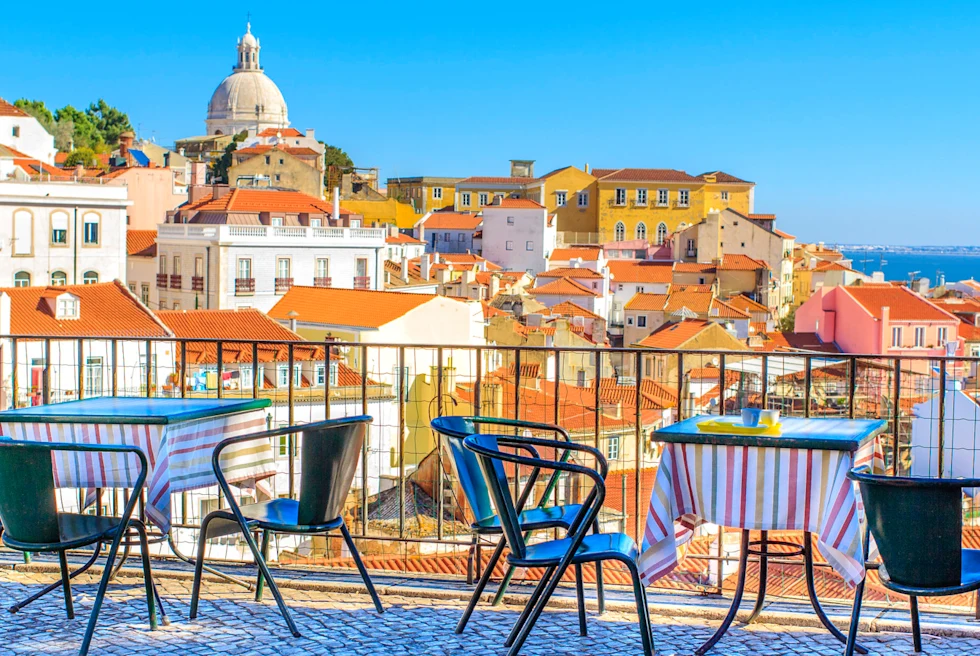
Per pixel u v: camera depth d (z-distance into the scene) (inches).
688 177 5310.0
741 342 2333.9
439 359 282.4
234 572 289.1
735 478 221.6
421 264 3528.5
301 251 2770.7
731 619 237.1
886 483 201.9
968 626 243.3
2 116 4047.7
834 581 351.9
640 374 269.0
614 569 362.3
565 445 229.1
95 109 6835.6
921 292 4584.2
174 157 6200.8
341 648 233.3
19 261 2484.0
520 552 217.8
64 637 239.0
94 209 2593.5
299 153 4808.1
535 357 1236.5
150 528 324.8
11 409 263.3
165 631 243.4
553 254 4726.9
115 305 1608.0
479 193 5570.9
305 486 239.0
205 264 2677.2
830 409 442.3
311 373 885.2
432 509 440.5
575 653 231.6
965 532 417.1
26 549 225.3
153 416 241.9
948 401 664.4
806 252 5585.6
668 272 4261.8
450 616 255.6
